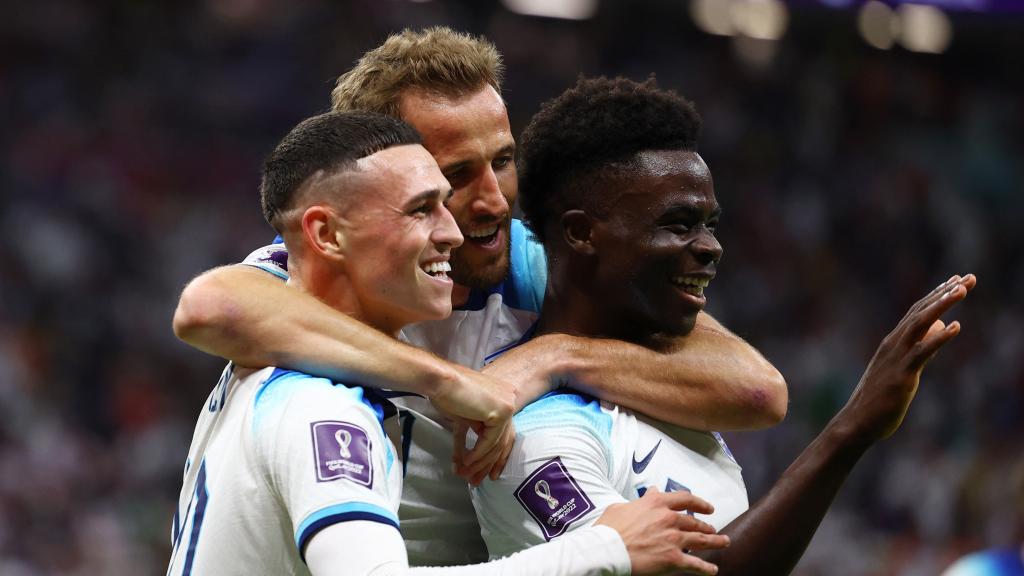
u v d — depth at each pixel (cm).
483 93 360
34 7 1788
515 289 400
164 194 1705
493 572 293
